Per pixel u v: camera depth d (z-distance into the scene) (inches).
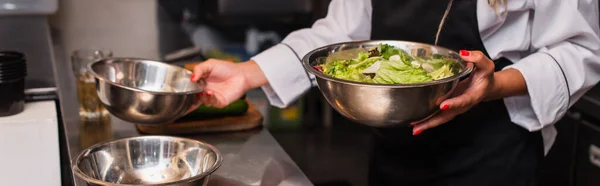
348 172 133.2
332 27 77.1
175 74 69.6
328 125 147.3
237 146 69.0
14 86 68.6
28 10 112.6
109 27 125.6
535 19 66.7
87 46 114.4
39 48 97.4
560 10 66.2
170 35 126.0
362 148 141.9
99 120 74.5
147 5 130.1
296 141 141.9
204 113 73.0
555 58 66.4
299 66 73.6
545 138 74.9
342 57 61.7
